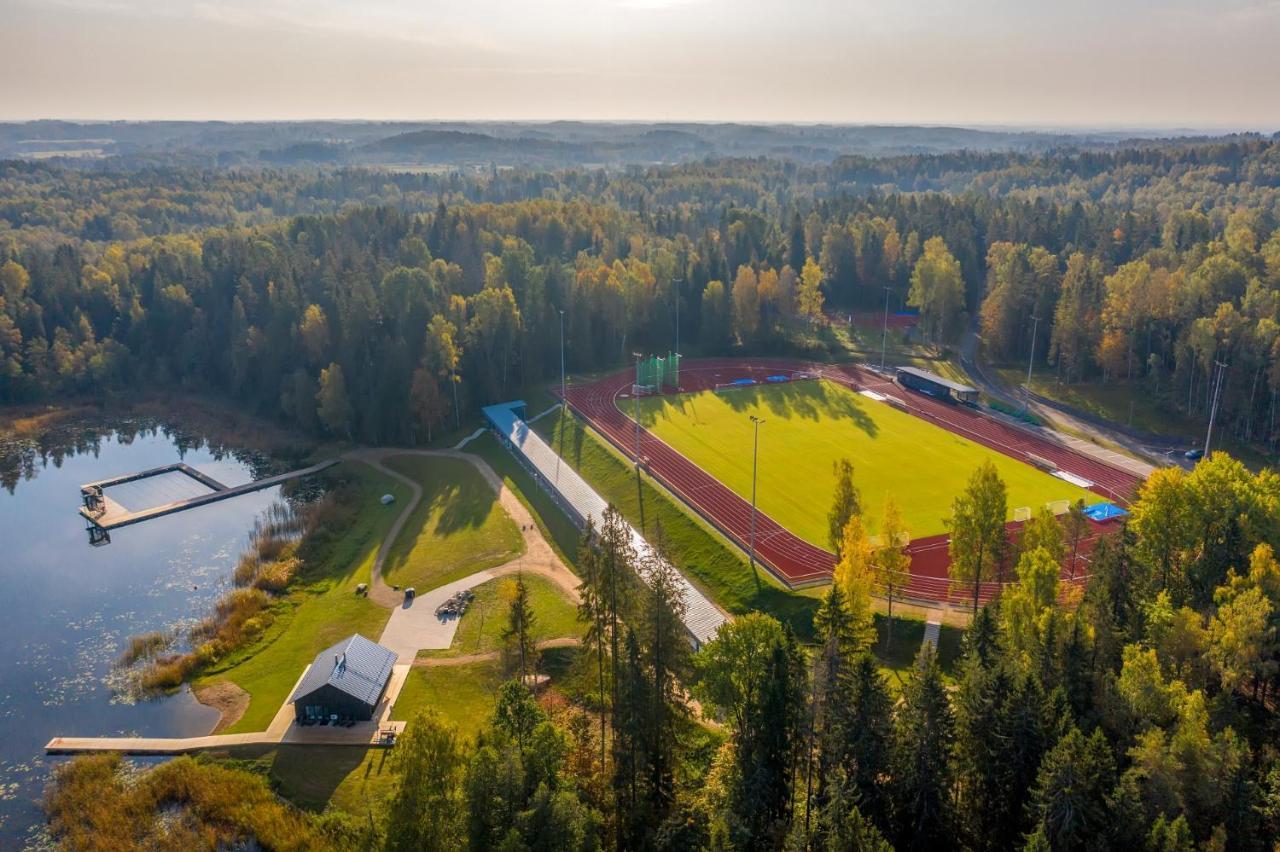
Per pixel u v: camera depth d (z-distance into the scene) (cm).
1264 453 12350
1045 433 13612
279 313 16188
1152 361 14300
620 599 6081
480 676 8069
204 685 8338
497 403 15700
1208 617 6800
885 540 7694
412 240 19525
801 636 8406
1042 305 16850
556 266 18425
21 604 10006
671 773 5756
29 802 6812
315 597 9988
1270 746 5325
